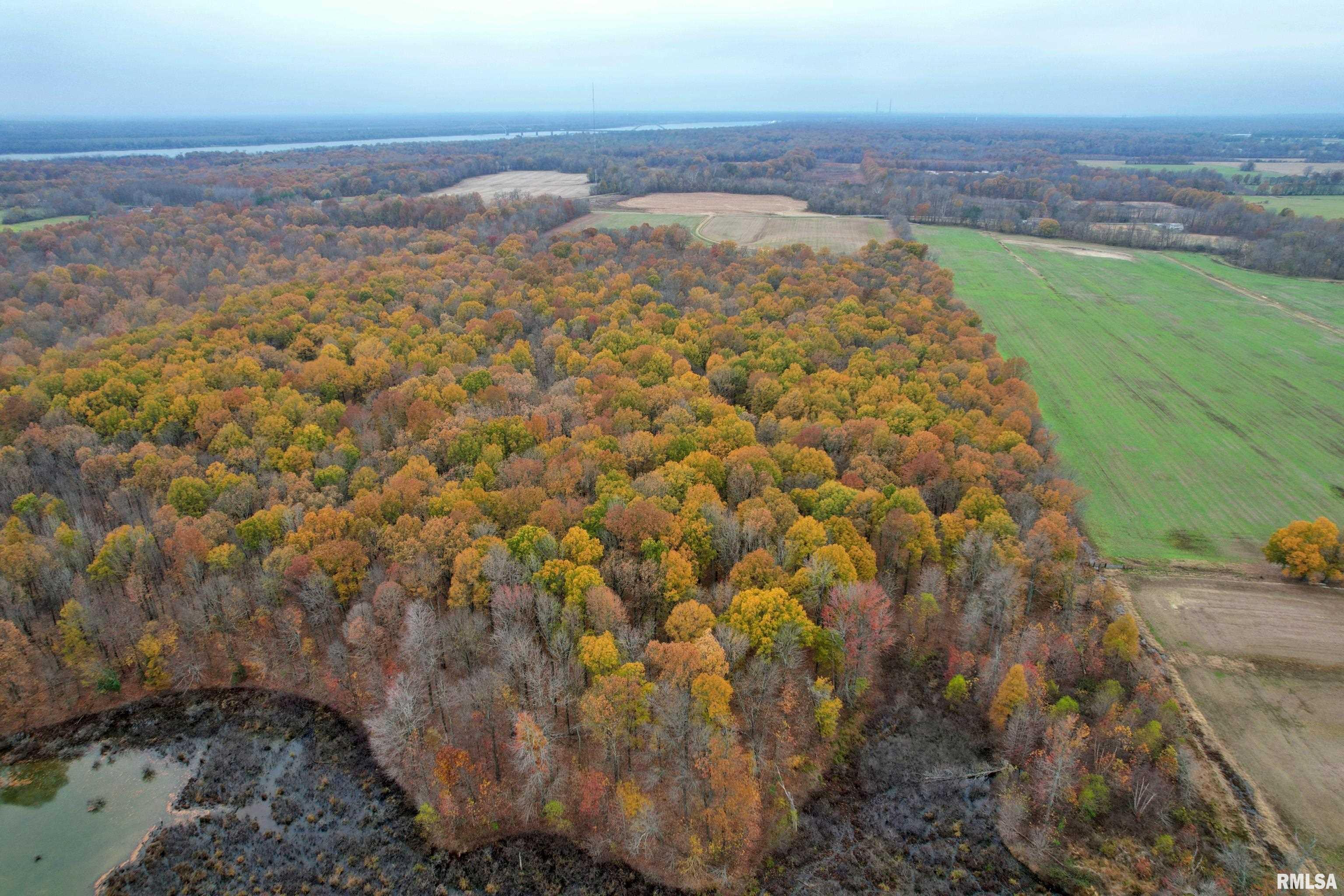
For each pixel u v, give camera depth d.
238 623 88.00
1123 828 66.38
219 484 101.50
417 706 76.62
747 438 113.25
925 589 88.06
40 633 86.44
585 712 70.19
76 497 107.19
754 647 78.88
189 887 65.88
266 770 77.00
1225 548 103.12
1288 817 65.12
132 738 80.12
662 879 66.31
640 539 89.06
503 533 94.94
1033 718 73.25
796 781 73.75
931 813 70.88
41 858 68.00
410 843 69.75
